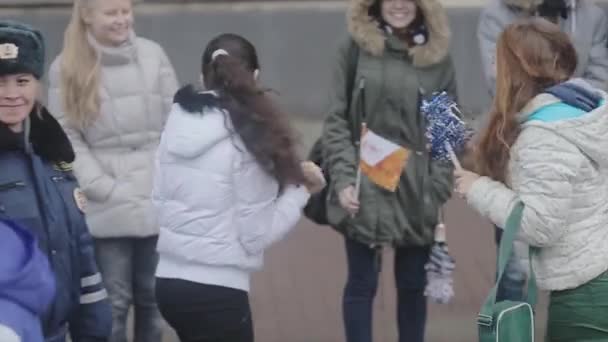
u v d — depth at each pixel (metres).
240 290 12.08
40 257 9.28
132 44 15.02
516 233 11.30
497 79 11.69
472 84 31.36
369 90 15.30
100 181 14.85
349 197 15.19
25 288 9.08
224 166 11.72
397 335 17.88
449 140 12.74
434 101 12.96
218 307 11.96
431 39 15.26
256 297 19.66
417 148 15.38
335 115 15.53
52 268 9.94
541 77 11.49
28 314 9.11
